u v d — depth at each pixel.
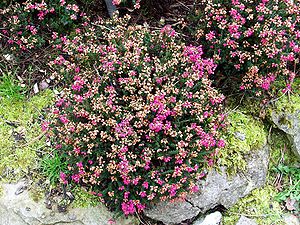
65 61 0.68
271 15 0.68
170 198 0.63
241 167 0.69
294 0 0.72
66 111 0.63
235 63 0.70
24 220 0.64
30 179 0.67
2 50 0.76
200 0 0.75
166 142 0.60
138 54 0.64
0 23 0.76
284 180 0.74
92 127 0.61
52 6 0.73
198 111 0.63
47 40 0.77
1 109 0.72
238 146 0.69
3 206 0.65
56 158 0.67
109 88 0.62
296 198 0.72
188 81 0.63
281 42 0.67
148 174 0.60
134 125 0.60
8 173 0.67
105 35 0.72
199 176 0.63
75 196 0.66
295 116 0.71
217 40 0.68
